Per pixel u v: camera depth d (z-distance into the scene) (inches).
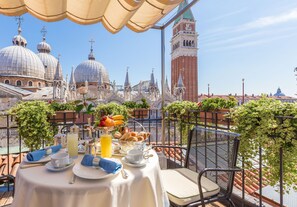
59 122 140.5
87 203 44.8
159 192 60.4
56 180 48.7
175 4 86.0
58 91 1635.1
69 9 100.0
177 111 152.2
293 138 69.1
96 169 54.2
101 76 2137.1
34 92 1697.8
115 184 47.7
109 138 66.9
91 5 95.0
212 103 145.4
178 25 2394.2
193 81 2277.3
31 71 1835.6
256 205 86.9
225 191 73.3
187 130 144.1
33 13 97.4
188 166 94.8
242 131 83.4
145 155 69.1
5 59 1755.7
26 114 121.7
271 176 79.2
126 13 91.3
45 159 63.8
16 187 54.1
